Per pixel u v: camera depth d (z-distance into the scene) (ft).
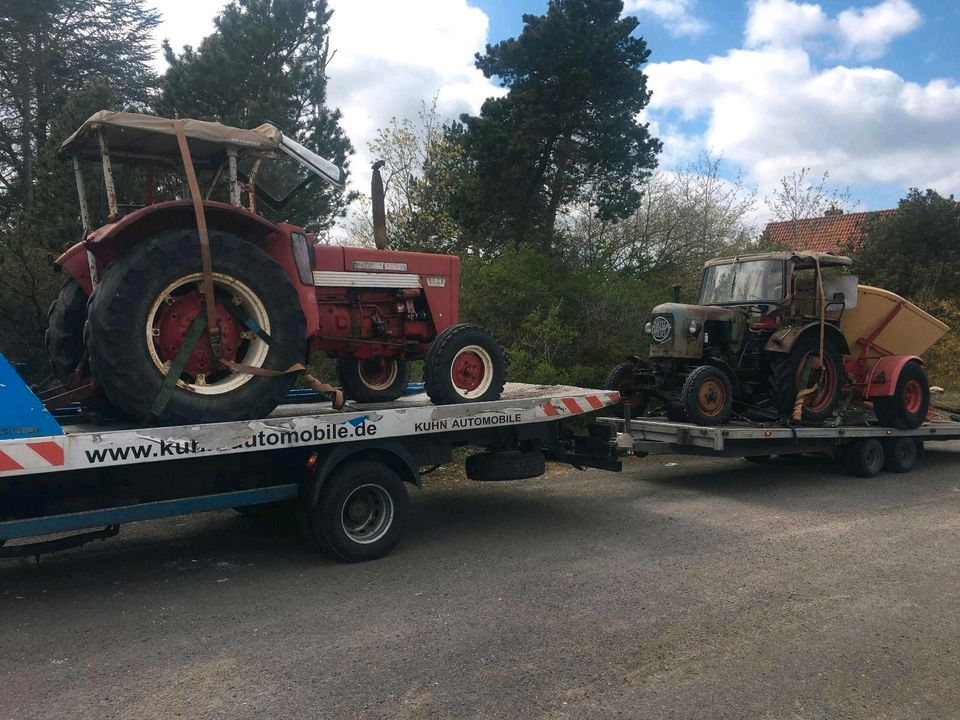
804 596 14.35
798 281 28.09
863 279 60.03
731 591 14.61
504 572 15.70
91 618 13.20
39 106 55.88
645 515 20.90
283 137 16.84
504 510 21.44
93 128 15.39
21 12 54.90
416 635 12.39
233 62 38.86
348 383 21.91
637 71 45.44
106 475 13.97
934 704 10.27
